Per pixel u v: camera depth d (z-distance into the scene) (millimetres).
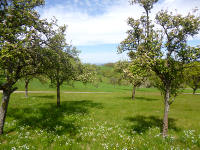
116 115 17922
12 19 8250
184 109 23562
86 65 22922
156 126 13367
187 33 9461
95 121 14656
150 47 9703
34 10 9227
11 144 8133
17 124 12086
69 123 13234
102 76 124250
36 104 22266
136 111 20766
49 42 9836
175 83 10211
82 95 44281
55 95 39344
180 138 10086
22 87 53906
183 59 9328
